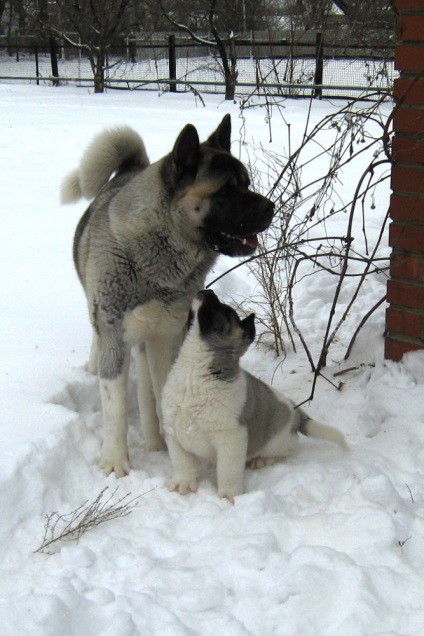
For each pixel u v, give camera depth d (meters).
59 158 10.34
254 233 3.44
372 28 5.38
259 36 16.39
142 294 3.46
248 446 3.41
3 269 6.00
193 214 3.39
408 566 2.71
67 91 20.25
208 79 21.03
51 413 3.57
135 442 3.93
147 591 2.60
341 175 8.72
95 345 4.09
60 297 5.39
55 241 6.77
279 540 2.89
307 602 2.52
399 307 4.11
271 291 4.64
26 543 2.88
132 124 12.89
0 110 15.23
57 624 2.38
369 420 3.91
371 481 3.08
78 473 3.38
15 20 30.14
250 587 2.62
